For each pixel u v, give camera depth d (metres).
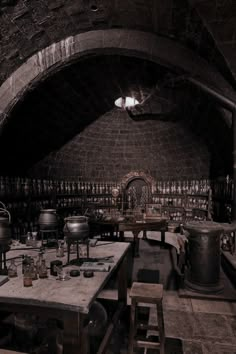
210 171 9.55
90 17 4.93
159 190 10.92
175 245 8.23
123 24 5.14
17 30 4.86
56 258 3.47
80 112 8.12
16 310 2.37
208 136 7.79
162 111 8.45
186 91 6.25
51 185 8.81
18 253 3.75
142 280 5.28
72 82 6.61
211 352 3.02
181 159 10.34
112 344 3.15
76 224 3.17
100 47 5.43
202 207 9.68
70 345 2.17
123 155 11.10
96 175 11.16
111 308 3.98
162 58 5.27
